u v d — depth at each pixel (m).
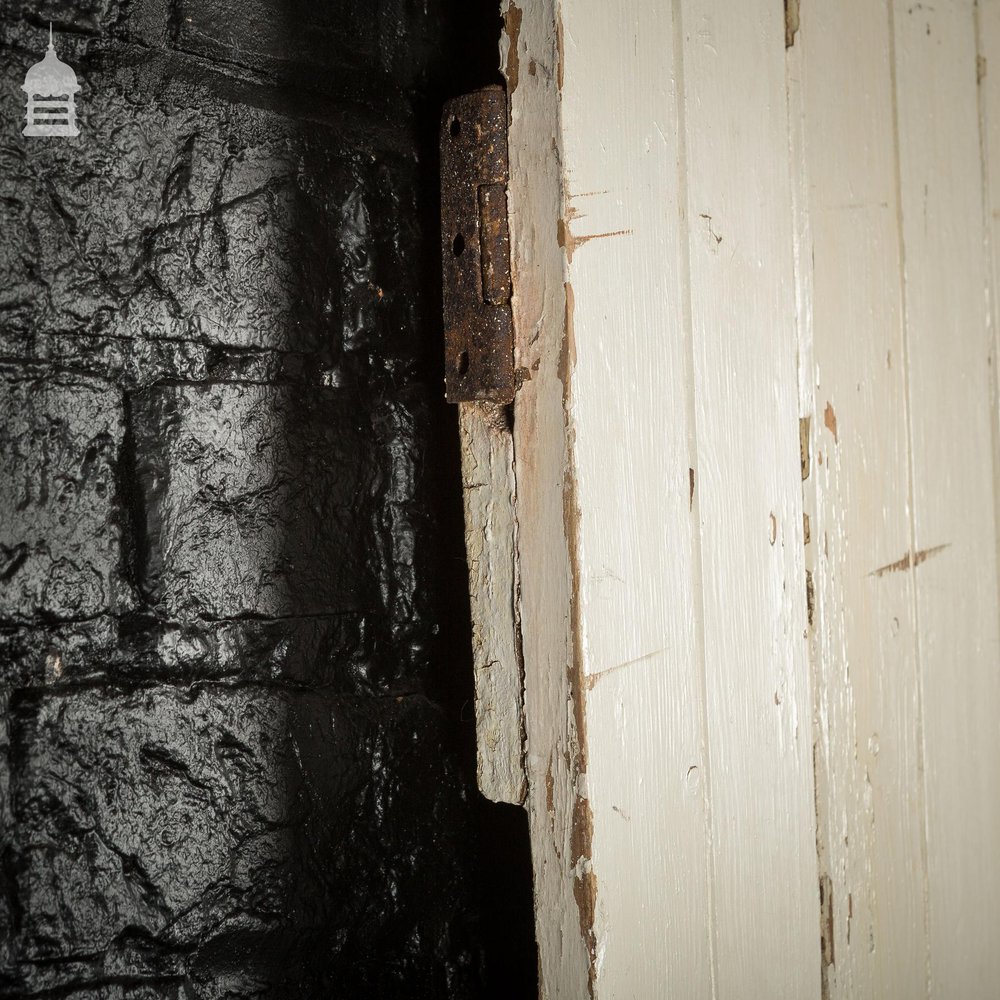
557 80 0.31
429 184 0.38
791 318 0.38
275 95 0.35
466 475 0.33
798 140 0.38
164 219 0.32
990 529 0.47
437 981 0.38
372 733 0.36
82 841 0.31
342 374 0.36
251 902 0.34
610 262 0.32
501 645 0.32
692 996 0.33
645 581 0.32
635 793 0.32
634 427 0.32
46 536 0.30
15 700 0.30
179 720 0.32
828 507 0.39
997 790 0.47
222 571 0.33
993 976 0.46
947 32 0.45
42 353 0.30
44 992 0.30
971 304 0.46
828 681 0.39
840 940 0.39
